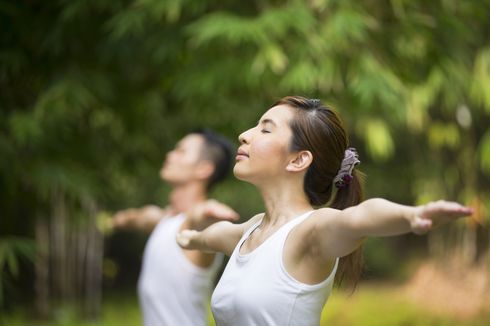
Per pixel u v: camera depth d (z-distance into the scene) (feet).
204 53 20.88
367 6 21.11
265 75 20.49
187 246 10.25
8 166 20.88
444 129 32.96
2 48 21.76
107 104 23.38
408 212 6.41
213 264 15.48
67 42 21.84
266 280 8.17
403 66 21.89
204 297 15.48
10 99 22.53
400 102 20.42
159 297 15.44
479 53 24.81
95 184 22.00
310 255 8.01
